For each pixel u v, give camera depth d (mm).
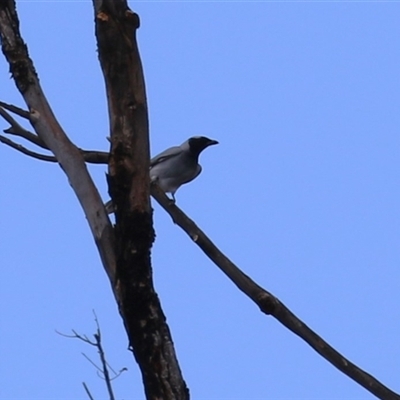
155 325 10180
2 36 11867
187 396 10086
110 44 10438
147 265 10336
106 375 8750
